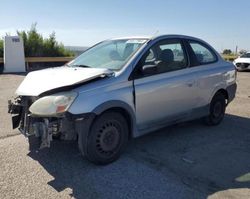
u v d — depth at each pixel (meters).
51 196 3.64
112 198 3.63
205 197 3.68
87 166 4.44
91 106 4.18
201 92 5.90
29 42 22.16
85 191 3.77
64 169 4.34
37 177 4.09
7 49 18.41
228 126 6.54
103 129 4.38
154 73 5.02
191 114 5.80
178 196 3.69
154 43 5.19
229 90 6.66
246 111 7.97
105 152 4.45
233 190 3.85
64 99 4.06
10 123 6.49
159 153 4.98
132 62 4.77
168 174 4.25
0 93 10.41
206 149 5.20
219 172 4.34
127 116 4.71
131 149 5.12
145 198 3.64
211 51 6.41
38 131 4.22
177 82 5.34
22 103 4.56
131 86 4.66
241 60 20.22
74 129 4.21
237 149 5.23
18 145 5.19
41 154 4.81
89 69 4.67
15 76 16.20
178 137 5.76
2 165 4.41
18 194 3.66
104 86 4.37
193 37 6.06
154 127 5.15
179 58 5.59
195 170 4.39
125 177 4.14
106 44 5.71
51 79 4.45
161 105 5.12
